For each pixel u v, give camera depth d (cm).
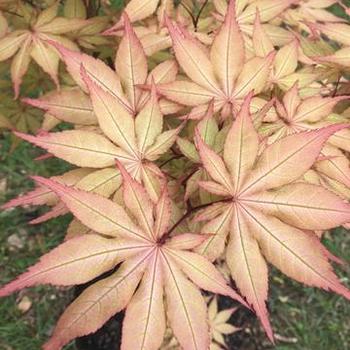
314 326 45
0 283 44
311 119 20
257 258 16
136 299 15
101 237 15
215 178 16
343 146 20
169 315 15
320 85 25
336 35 22
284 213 16
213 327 39
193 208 17
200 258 15
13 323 43
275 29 24
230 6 19
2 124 28
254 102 20
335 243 49
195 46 20
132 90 19
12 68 24
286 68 22
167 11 24
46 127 26
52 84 30
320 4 29
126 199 15
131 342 15
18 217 48
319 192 16
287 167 16
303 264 16
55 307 44
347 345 44
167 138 18
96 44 27
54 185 15
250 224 16
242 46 19
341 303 46
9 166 51
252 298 15
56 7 26
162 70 20
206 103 19
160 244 16
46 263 15
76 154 17
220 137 18
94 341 39
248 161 16
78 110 20
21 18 26
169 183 18
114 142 17
